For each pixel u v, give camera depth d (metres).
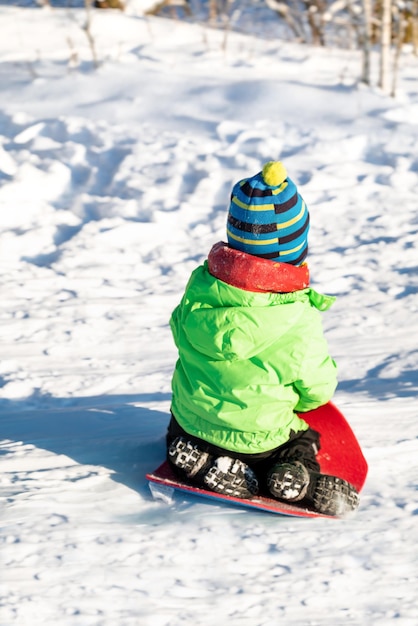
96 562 2.97
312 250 7.98
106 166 9.86
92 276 7.51
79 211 9.04
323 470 3.72
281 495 3.37
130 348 6.12
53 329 6.39
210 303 3.46
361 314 6.66
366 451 3.97
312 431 3.64
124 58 13.60
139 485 3.65
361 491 3.59
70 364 5.80
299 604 2.77
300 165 9.80
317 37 17.44
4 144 10.52
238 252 3.39
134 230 8.41
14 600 2.73
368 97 11.77
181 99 11.67
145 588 2.83
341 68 14.01
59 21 15.88
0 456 3.96
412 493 3.56
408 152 10.06
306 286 3.46
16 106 11.73
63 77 12.66
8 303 6.87
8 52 14.20
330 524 3.30
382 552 3.08
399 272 7.48
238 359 3.39
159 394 5.24
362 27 12.62
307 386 3.42
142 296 7.14
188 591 2.83
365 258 7.76
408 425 4.34
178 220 8.68
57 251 8.05
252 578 2.91
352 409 4.61
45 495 3.48
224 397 3.44
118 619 2.66
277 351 3.38
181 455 3.55
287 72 13.49
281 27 20.92
